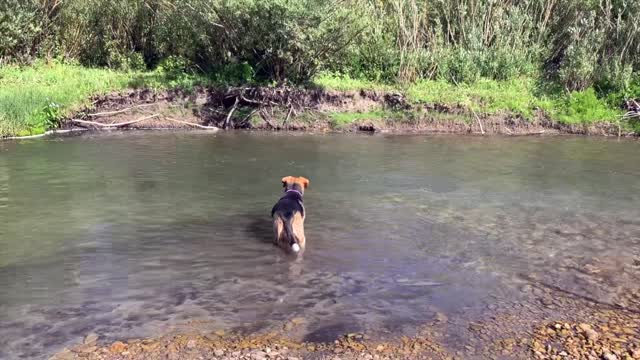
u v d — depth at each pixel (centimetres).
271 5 1303
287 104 1338
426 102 1360
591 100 1376
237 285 470
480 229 619
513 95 1412
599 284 484
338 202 709
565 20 1608
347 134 1256
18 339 377
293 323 409
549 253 553
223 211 664
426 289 470
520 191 779
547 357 370
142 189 748
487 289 471
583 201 734
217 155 978
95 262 508
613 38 1495
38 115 1162
